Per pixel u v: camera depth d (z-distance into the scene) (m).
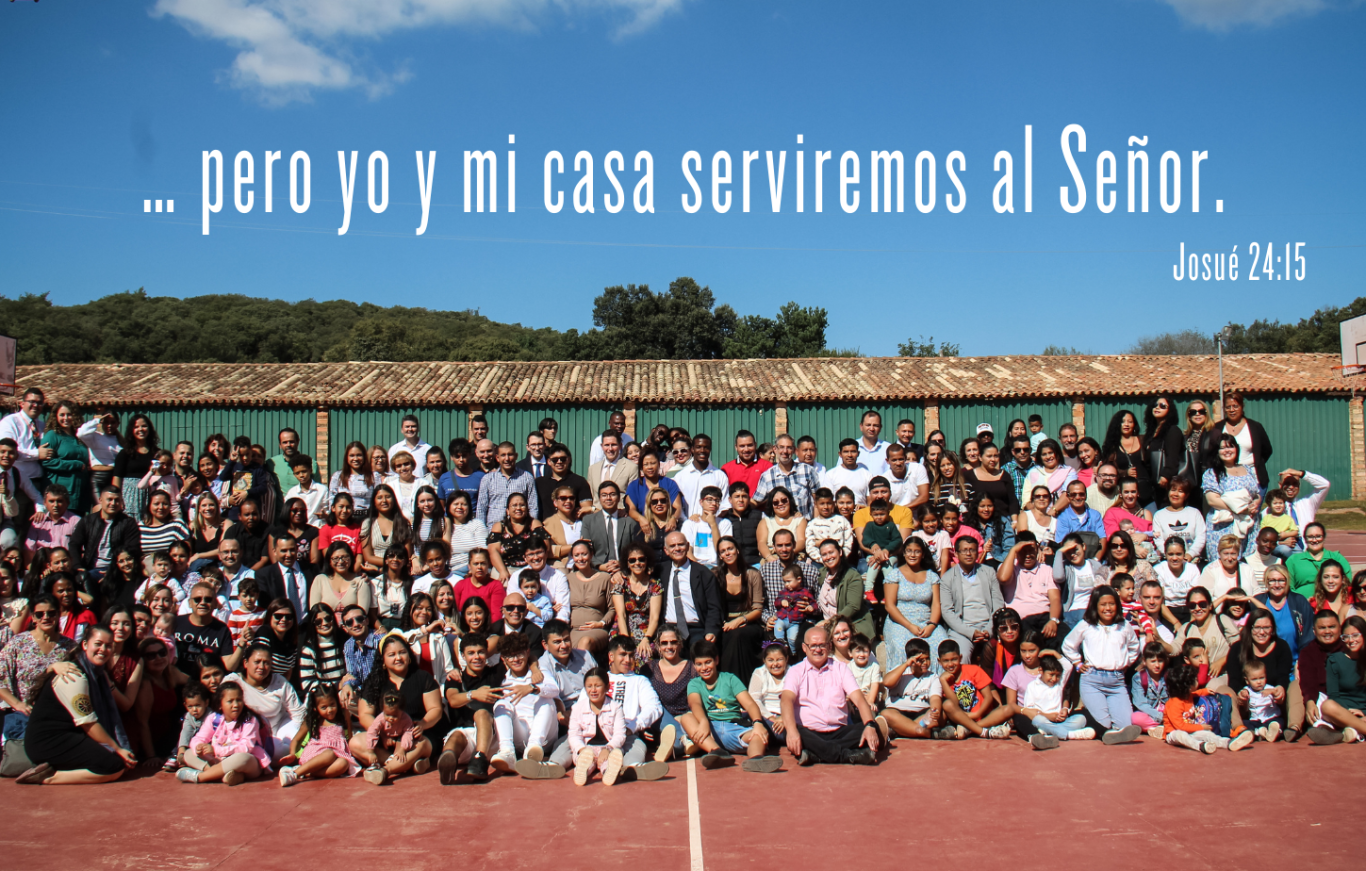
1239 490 9.13
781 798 5.95
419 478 9.80
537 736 6.64
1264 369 25.23
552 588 8.11
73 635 7.21
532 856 4.95
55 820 5.64
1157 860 4.79
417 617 7.19
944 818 5.49
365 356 52.91
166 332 53.84
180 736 6.73
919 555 8.12
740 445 10.27
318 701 6.53
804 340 49.62
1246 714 7.42
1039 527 8.97
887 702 7.56
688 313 51.16
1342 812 5.50
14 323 49.78
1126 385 23.66
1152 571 8.39
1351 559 17.08
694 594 7.97
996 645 7.74
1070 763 6.67
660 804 5.85
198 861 4.95
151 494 8.81
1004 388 23.52
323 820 5.60
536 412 23.20
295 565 8.13
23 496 9.32
